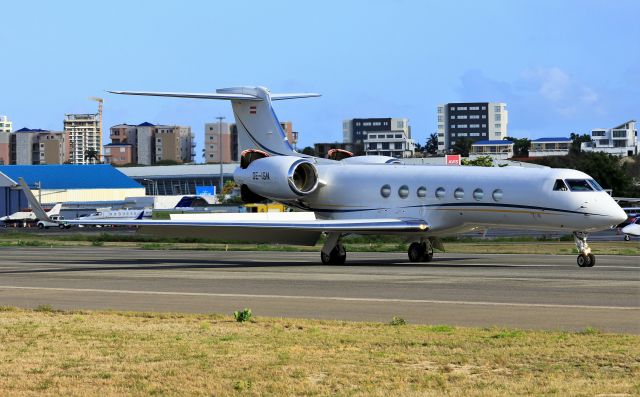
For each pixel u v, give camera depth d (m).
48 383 33.97
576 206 86.75
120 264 100.38
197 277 79.94
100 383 33.91
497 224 93.12
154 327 46.97
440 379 33.66
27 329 46.66
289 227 93.00
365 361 37.12
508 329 45.22
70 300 62.31
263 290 67.19
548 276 77.12
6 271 89.88
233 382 33.69
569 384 32.47
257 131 113.81
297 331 45.16
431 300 58.94
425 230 96.19
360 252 123.00
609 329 45.44
